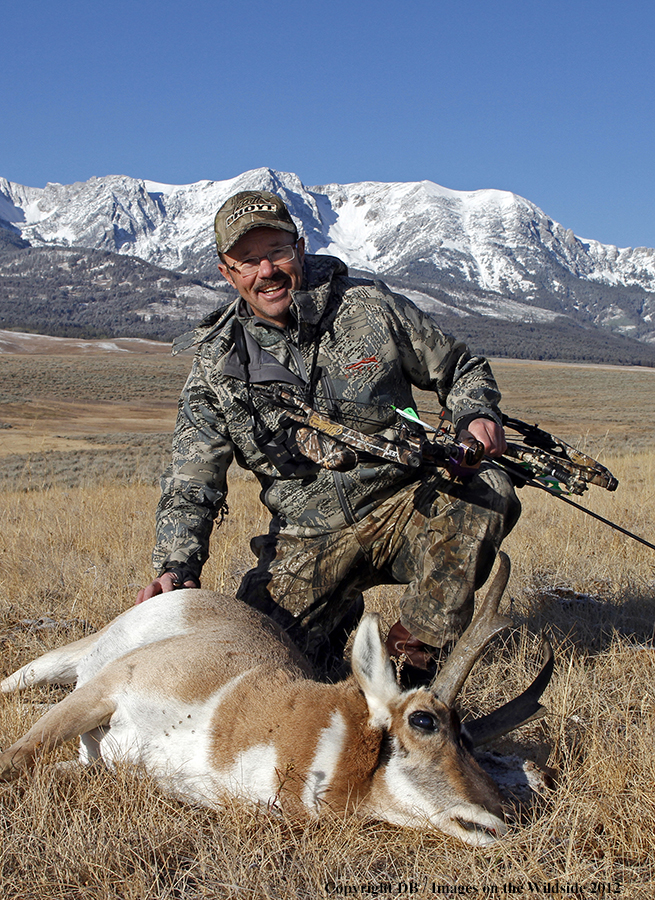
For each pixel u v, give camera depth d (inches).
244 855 114.4
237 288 165.6
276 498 174.6
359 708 125.7
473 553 161.3
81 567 287.3
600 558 305.6
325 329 164.7
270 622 166.1
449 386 175.6
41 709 159.3
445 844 118.2
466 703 172.1
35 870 112.0
